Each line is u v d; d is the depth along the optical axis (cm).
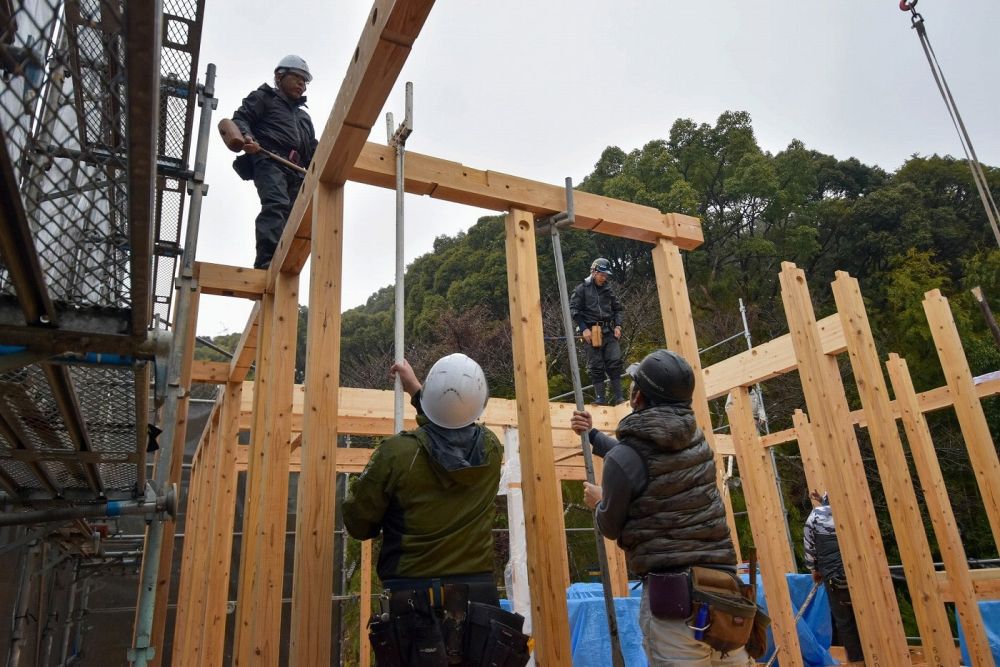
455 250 2722
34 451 285
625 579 736
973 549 1545
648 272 2306
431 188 311
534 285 316
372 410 639
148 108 125
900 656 388
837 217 2484
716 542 214
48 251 160
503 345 2042
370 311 3453
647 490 215
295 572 247
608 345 564
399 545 204
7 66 118
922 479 540
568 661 250
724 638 199
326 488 262
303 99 485
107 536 684
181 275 378
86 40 136
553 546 264
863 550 399
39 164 145
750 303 2291
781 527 876
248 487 398
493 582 213
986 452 512
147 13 108
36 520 286
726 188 2516
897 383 575
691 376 234
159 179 404
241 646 374
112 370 223
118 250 174
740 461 611
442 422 223
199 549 550
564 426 734
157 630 404
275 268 390
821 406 425
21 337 179
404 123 281
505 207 332
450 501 213
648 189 2475
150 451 309
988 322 473
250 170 464
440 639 190
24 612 473
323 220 293
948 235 2338
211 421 590
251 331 460
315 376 273
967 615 483
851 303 471
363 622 836
